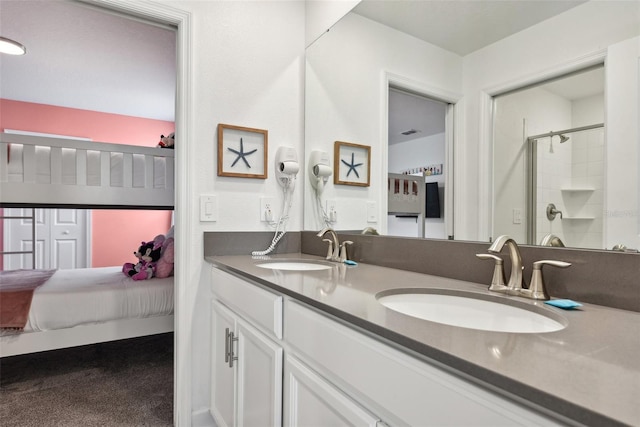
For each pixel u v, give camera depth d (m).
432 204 1.32
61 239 4.54
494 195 1.11
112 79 3.59
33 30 2.63
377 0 1.58
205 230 1.71
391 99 1.51
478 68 1.17
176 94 1.69
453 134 1.25
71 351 2.73
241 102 1.80
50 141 2.29
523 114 1.04
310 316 0.90
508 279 1.02
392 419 0.65
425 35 1.36
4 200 2.16
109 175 2.46
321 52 1.88
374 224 1.58
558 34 0.97
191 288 1.67
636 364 0.48
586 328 0.65
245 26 1.82
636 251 0.80
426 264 1.27
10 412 1.82
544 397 0.40
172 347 2.84
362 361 0.71
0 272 2.79
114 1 1.49
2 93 3.96
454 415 0.53
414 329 0.63
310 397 0.89
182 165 1.65
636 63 0.82
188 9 1.66
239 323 1.32
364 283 1.07
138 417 1.78
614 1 0.86
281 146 1.91
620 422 0.34
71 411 1.84
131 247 4.98
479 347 0.54
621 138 0.84
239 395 1.32
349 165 1.71
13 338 2.05
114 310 2.30
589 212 0.88
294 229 1.95
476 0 1.19
